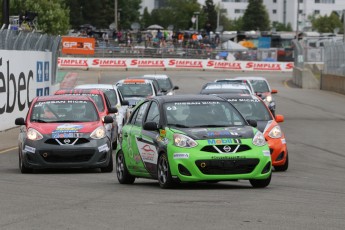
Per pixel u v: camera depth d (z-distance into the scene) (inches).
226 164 1470.2
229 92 2741.1
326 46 6501.0
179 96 1669.5
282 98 5492.1
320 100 5349.4
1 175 1929.1
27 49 3651.6
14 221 1139.9
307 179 1831.9
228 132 1514.5
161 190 1529.3
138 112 1733.5
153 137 1584.6
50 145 1940.2
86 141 1959.9
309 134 3282.5
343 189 1601.9
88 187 1630.2
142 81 3489.2
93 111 2102.6
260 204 1301.7
